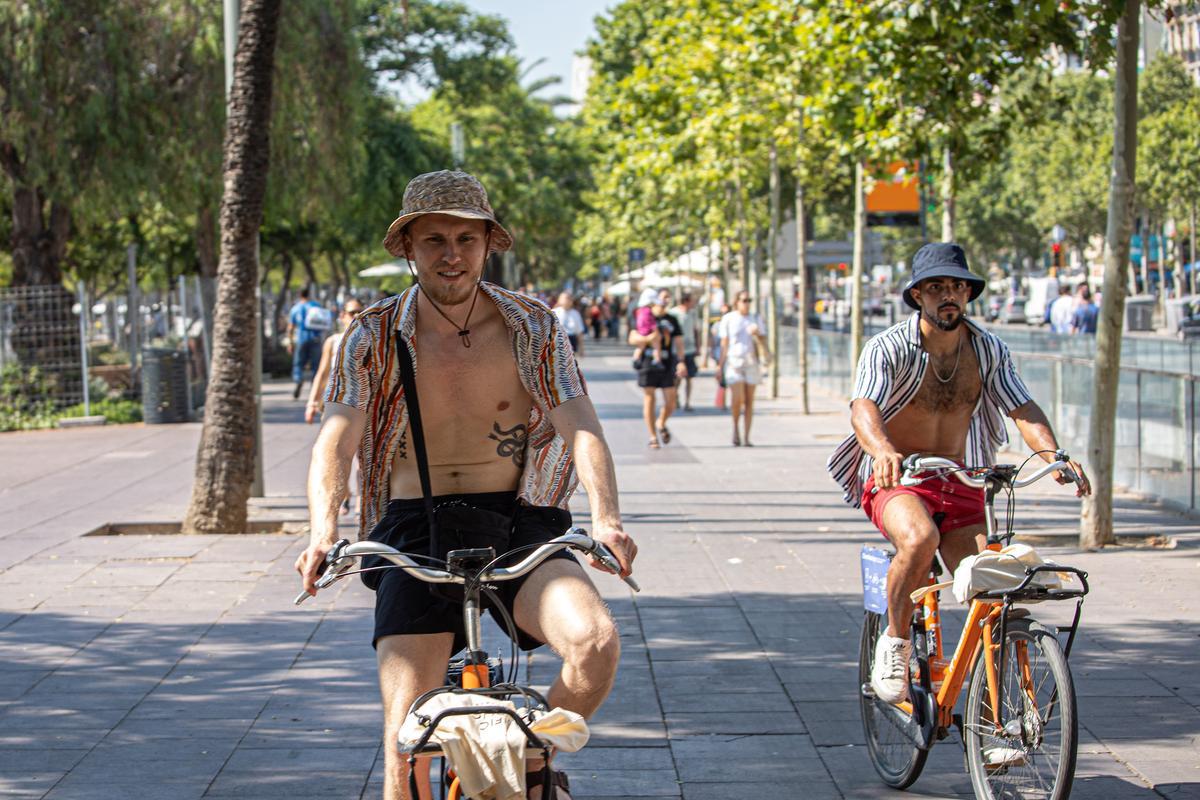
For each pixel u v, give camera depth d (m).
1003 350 5.30
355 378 3.94
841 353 26.58
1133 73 10.09
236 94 11.62
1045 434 5.14
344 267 44.88
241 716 6.32
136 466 17.27
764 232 37.06
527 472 4.11
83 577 9.60
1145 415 12.97
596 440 3.85
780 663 7.19
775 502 13.05
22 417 23.97
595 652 3.47
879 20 11.21
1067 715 4.31
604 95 40.81
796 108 20.91
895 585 5.03
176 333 29.08
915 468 4.84
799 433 20.17
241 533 11.66
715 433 20.22
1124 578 9.11
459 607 3.74
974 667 4.85
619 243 54.22
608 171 41.81
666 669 7.08
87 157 24.86
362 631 7.95
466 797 3.18
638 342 18.28
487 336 3.98
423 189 3.89
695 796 5.30
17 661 7.32
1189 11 11.10
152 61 25.09
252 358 11.82
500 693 3.22
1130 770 5.46
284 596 8.91
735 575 9.50
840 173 25.70
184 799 5.25
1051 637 4.45
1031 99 13.01
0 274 35.94
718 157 26.27
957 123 12.52
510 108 51.66
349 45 27.45
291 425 22.84
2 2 23.69
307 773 5.54
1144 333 44.25
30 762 5.69
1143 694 6.48
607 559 3.50
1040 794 4.51
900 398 5.27
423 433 3.97
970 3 10.75
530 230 53.97
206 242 31.89
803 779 5.49
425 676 3.66
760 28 17.62
